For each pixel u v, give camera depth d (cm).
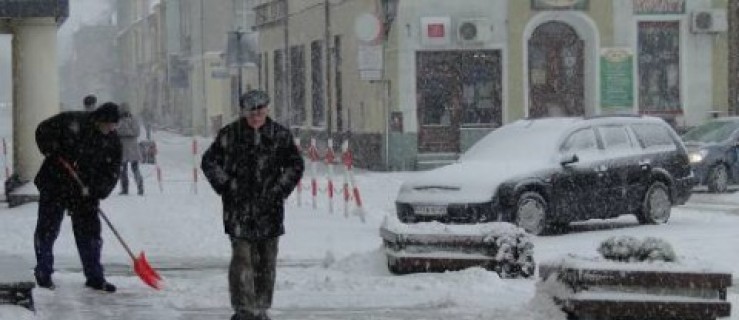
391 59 4694
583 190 2580
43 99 3114
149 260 2138
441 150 4700
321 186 3978
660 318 1345
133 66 13388
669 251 1390
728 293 1705
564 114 4806
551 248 2322
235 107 8188
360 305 1555
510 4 4719
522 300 1573
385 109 4428
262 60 7175
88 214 1667
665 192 2745
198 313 1487
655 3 4822
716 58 4881
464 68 4706
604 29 4794
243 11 8775
